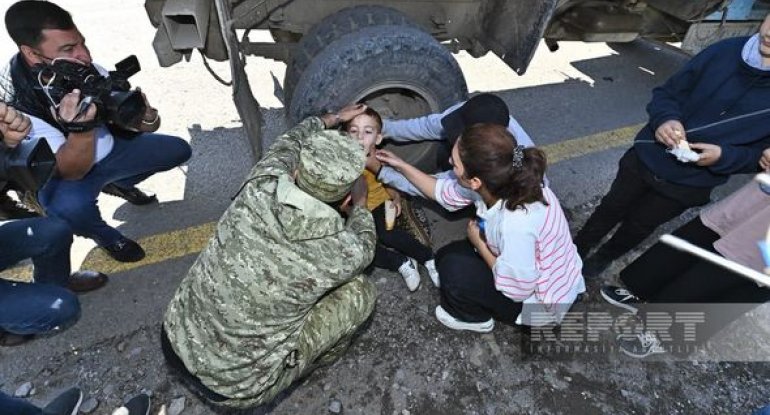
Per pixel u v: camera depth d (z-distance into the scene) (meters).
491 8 2.65
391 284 2.53
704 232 2.04
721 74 1.72
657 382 2.18
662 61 5.01
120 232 2.67
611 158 3.56
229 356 1.46
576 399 2.10
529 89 4.32
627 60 4.98
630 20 3.23
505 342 2.30
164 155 2.57
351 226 1.69
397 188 2.33
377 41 2.12
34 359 2.07
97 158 2.23
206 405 1.97
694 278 2.07
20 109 1.92
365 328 2.30
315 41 2.43
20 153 1.34
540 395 2.11
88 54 2.02
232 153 3.29
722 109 1.75
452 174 2.23
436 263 2.40
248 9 2.46
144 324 2.24
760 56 1.59
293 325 1.50
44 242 1.89
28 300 1.75
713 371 2.24
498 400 2.08
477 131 1.62
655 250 2.24
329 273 1.39
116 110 1.87
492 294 2.10
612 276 2.67
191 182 3.07
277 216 1.35
